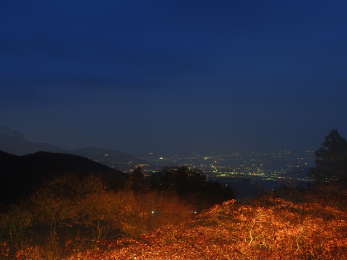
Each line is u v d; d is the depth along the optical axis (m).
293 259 9.04
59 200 14.98
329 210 13.20
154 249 9.93
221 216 12.95
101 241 11.18
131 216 13.98
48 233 11.86
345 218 12.27
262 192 16.47
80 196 15.69
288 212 12.54
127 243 10.87
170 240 10.75
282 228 10.80
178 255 9.41
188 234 11.19
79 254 9.85
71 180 16.94
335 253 9.33
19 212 13.67
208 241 10.45
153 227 13.16
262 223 11.41
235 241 10.30
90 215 14.20
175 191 18.36
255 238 10.36
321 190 17.02
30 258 9.68
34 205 14.88
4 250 10.27
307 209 13.09
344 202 14.53
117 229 12.71
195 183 20.91
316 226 11.09
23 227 12.52
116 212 14.36
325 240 10.13
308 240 10.13
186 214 15.79
